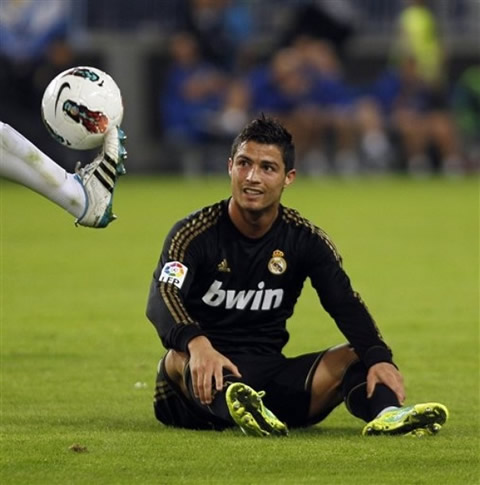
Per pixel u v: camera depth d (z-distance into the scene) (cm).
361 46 10788
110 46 10256
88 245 6216
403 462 2183
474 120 10806
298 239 2511
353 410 2480
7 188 9750
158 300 2438
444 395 2931
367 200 8762
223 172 10394
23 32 9294
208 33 9950
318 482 2050
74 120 2412
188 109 10019
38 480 2053
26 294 4628
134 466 2142
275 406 2517
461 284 4972
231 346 2536
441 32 10806
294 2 10638
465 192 9488
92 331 3853
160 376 2511
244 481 2052
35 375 3162
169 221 7275
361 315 2497
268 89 10138
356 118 10475
